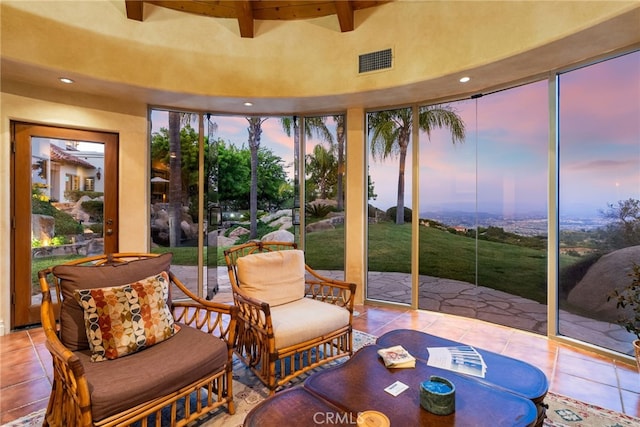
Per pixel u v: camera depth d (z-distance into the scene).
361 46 3.36
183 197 4.02
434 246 3.69
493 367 1.68
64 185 3.37
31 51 2.69
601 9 2.15
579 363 2.50
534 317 3.08
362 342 2.90
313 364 2.30
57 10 2.81
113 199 3.61
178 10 3.33
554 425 1.82
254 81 3.51
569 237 2.84
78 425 1.39
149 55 3.21
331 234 4.16
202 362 1.75
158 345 1.84
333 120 4.14
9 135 3.05
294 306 2.55
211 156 4.15
